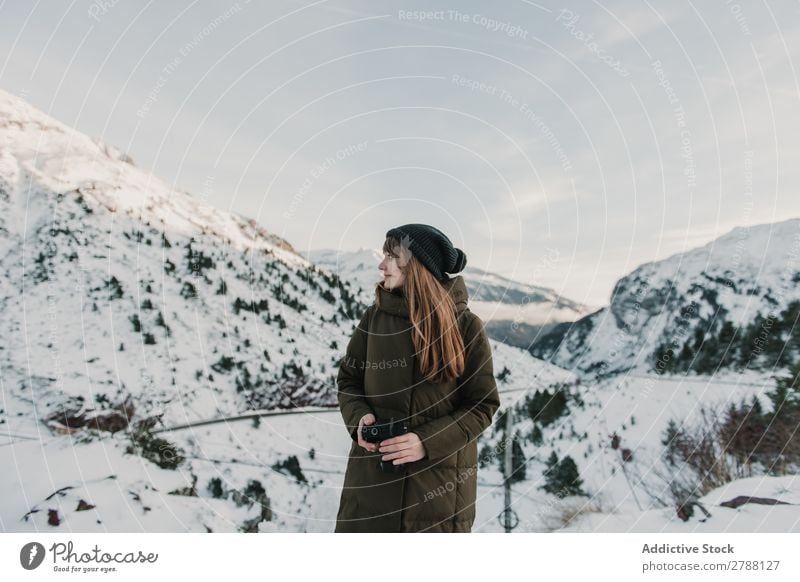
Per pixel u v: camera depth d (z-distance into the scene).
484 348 1.83
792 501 3.10
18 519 2.67
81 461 2.97
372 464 1.76
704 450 3.49
